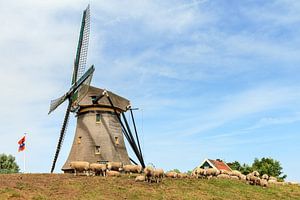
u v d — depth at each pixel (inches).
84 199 1165.1
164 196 1309.1
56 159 1974.7
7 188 1207.6
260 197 1492.4
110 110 2053.4
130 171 1734.7
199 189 1482.5
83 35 2059.5
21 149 1820.9
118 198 1223.5
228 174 1887.3
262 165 3280.0
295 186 1861.5
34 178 1446.9
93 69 1950.1
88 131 1994.3
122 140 2089.1
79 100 1984.5
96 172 1608.0
